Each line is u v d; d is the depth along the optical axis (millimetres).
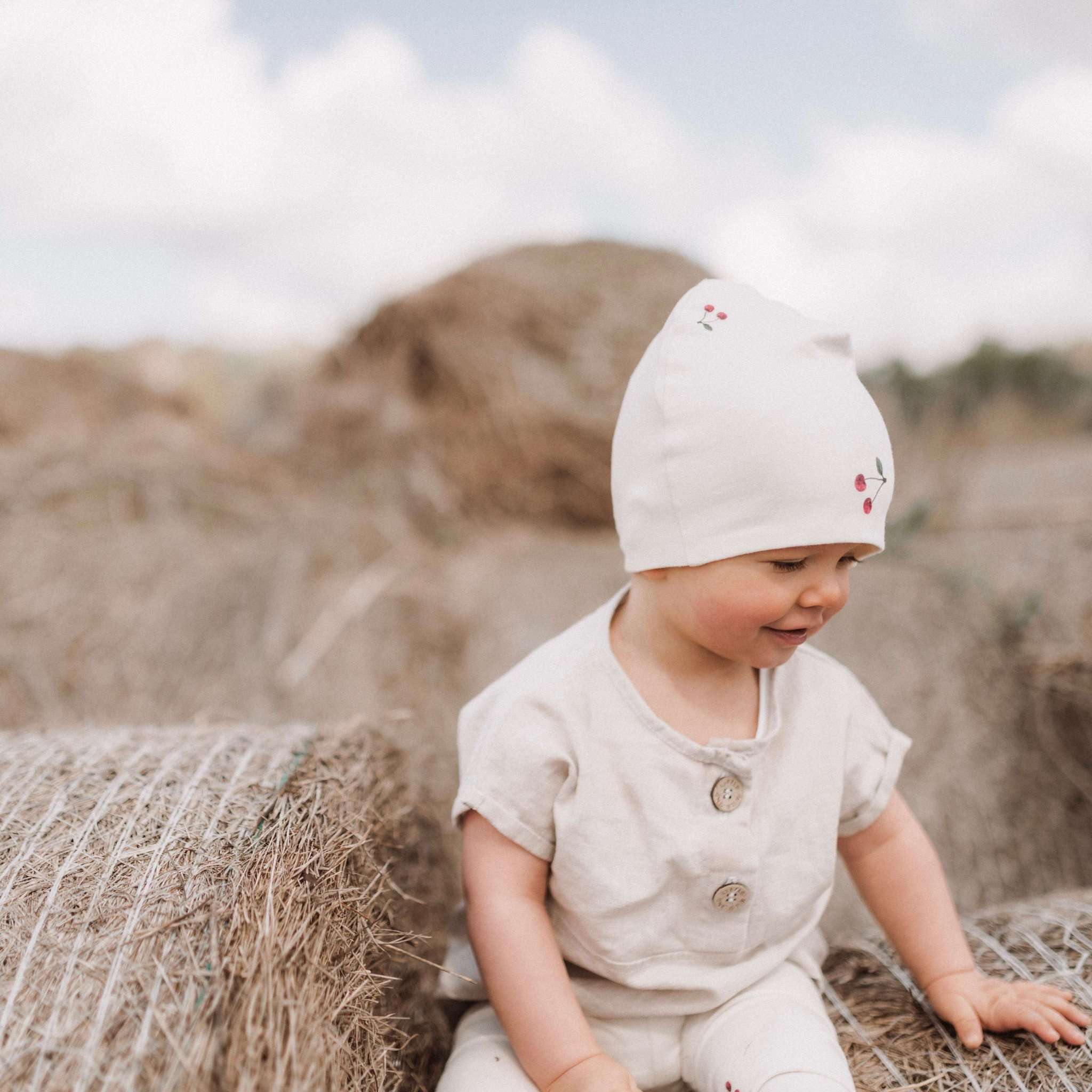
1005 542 3139
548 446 4641
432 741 2314
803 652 1373
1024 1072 1152
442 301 5082
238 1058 845
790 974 1313
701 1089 1231
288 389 5902
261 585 3395
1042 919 1434
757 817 1234
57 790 1235
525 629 3188
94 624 2961
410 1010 1417
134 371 5941
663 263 5344
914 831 1381
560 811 1213
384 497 4398
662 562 1169
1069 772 2240
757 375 1118
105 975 909
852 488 1106
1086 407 5121
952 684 2488
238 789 1229
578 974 1288
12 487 3738
